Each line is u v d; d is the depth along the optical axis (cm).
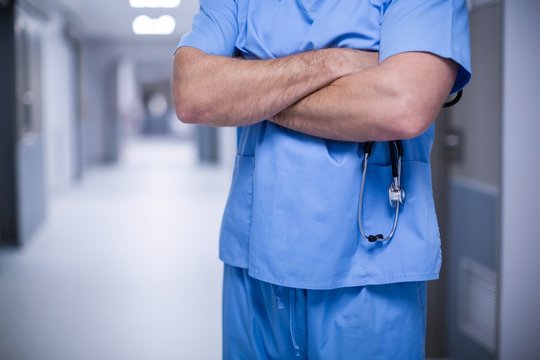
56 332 267
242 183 84
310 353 79
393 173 77
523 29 165
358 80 71
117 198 689
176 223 538
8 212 445
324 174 75
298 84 73
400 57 71
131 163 1105
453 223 222
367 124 70
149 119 1911
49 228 513
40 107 532
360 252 77
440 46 71
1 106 446
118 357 238
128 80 1312
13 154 447
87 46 1048
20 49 480
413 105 70
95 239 471
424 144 81
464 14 76
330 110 72
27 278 359
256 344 84
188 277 361
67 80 778
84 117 939
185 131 1852
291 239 76
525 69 166
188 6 690
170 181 848
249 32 82
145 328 273
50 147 691
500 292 172
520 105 167
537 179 170
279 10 81
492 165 193
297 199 76
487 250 197
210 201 667
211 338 261
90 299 318
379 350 78
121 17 772
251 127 83
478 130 202
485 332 198
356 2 78
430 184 82
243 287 85
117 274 368
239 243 84
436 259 80
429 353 226
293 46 79
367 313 77
